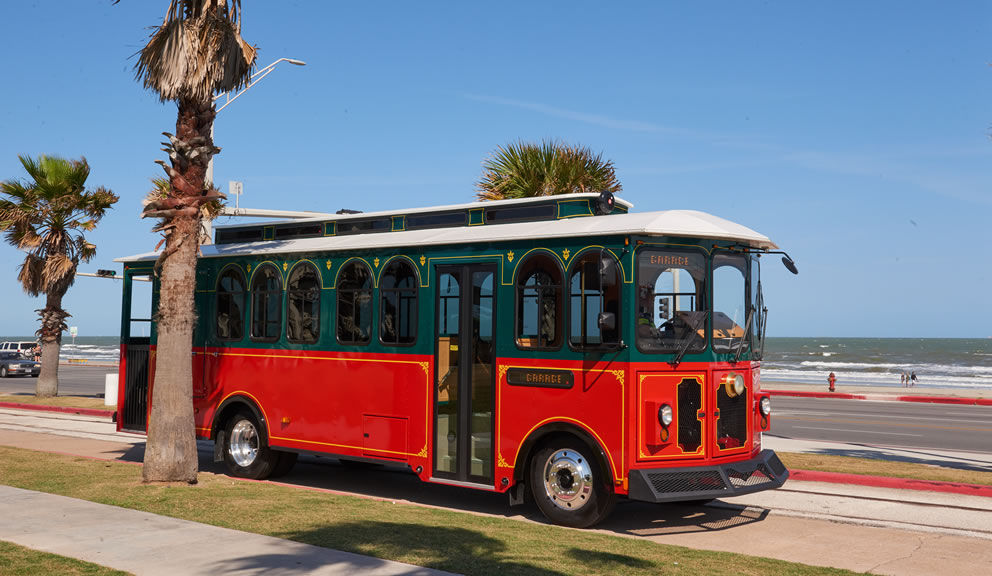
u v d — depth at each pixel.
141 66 10.47
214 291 12.41
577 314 8.70
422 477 9.83
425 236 10.27
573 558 6.92
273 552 6.90
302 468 13.25
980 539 8.32
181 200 10.68
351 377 10.66
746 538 8.38
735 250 9.28
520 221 9.86
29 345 51.06
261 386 11.70
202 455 14.71
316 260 11.19
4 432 17.55
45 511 8.59
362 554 6.90
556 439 8.88
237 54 11.05
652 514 9.62
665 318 8.57
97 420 20.36
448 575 6.26
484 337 9.50
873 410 24.95
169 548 7.03
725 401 8.92
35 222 25.50
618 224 8.66
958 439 17.19
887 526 8.91
